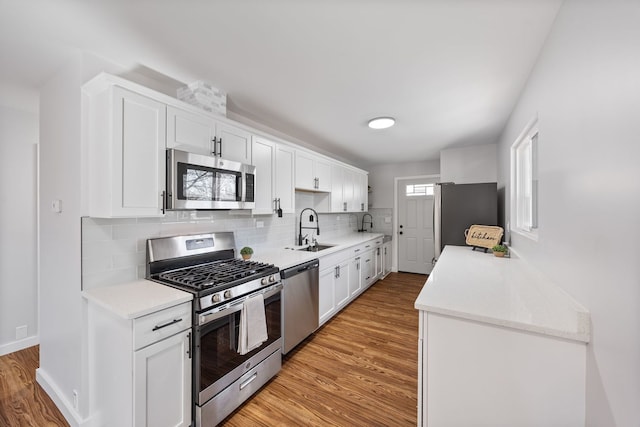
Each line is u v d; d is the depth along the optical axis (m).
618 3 0.83
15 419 1.73
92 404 1.60
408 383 2.05
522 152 2.58
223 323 1.68
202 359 1.55
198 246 2.18
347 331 2.93
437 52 1.64
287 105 2.45
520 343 1.13
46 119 1.95
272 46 1.58
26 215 2.55
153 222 1.94
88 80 1.61
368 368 2.25
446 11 1.29
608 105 0.89
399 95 2.24
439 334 1.28
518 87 2.09
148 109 1.64
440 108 2.52
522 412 1.14
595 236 0.98
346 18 1.34
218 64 1.77
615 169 0.85
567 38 1.21
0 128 2.40
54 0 1.22
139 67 1.79
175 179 1.72
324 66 1.79
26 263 2.56
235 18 1.34
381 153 4.46
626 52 0.79
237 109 2.54
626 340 0.78
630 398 0.76
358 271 3.99
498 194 3.57
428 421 1.30
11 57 1.66
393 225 5.55
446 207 3.39
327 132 3.28
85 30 1.42
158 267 1.90
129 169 1.54
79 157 1.62
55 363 1.87
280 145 2.79
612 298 0.86
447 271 2.03
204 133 1.97
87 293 1.55
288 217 3.42
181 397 1.49
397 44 1.56
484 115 2.70
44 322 1.97
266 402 1.86
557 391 1.08
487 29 1.43
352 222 5.45
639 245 0.73
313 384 2.04
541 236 1.64
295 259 2.60
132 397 1.30
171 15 1.32
